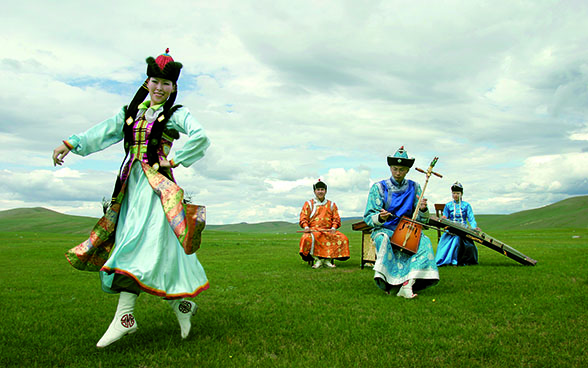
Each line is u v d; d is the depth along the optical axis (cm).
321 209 1216
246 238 3216
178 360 404
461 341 452
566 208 9669
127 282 418
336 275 966
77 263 473
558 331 475
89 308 626
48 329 509
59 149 468
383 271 698
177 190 452
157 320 556
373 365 385
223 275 963
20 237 3222
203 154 471
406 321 535
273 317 565
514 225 9375
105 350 434
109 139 496
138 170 473
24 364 395
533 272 934
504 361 391
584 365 379
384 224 752
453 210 1310
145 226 447
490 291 723
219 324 530
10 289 793
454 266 1147
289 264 1221
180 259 458
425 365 386
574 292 683
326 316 563
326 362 391
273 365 386
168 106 490
